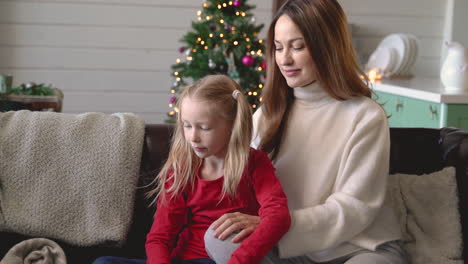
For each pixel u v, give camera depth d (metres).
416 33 4.79
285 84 1.73
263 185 1.53
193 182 1.57
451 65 3.06
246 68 3.61
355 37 4.72
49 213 1.65
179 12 4.61
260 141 1.72
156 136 1.79
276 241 1.41
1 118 1.72
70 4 4.48
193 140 1.47
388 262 1.50
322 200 1.60
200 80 1.52
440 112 2.89
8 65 4.48
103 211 1.66
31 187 1.66
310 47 1.58
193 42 3.68
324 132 1.65
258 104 3.57
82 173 1.67
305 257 1.59
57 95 2.65
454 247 1.67
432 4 4.76
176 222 1.57
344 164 1.59
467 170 1.78
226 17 3.62
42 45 4.50
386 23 4.75
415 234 1.70
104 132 1.72
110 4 4.54
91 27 4.54
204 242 1.45
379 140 1.59
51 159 1.67
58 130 1.70
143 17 4.59
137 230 1.73
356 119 1.61
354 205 1.51
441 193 1.74
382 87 3.52
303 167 1.64
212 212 1.54
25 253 1.57
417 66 4.82
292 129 1.71
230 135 1.52
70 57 4.55
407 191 1.76
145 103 4.70
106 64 4.60
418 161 1.84
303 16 1.57
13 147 1.67
